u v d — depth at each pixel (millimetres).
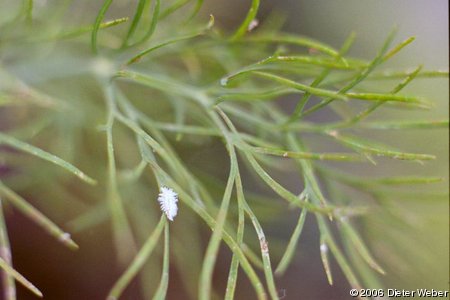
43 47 179
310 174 140
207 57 178
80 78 187
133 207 184
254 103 164
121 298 199
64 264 199
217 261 202
